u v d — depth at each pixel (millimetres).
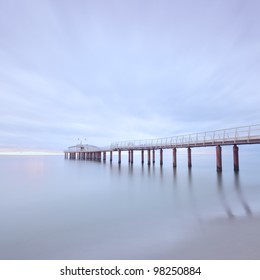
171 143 22609
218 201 9852
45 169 30109
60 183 16797
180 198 10781
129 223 6992
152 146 25281
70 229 6562
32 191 13438
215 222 6730
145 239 5613
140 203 9914
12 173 24719
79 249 5180
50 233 6250
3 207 9422
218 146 19078
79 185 15664
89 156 54250
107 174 22328
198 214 7805
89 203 10070
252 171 22516
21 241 5707
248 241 5094
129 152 34031
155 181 16797
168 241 5398
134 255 4773
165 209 8711
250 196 10797
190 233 5863
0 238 5922
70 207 9328
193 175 19703
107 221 7270
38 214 8266
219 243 5078
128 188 14062
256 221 6695
